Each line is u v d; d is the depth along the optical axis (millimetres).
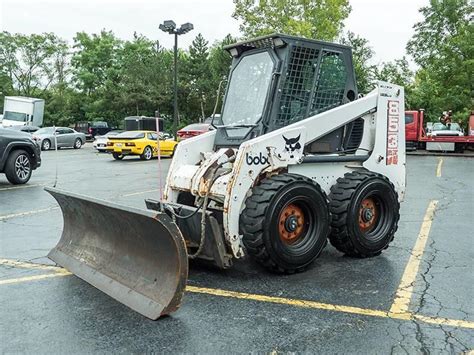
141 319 4125
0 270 5527
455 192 11641
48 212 9016
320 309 4320
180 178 5641
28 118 36781
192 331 3883
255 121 5723
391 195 6113
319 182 5852
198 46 51438
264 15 39438
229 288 4879
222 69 48812
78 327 3980
